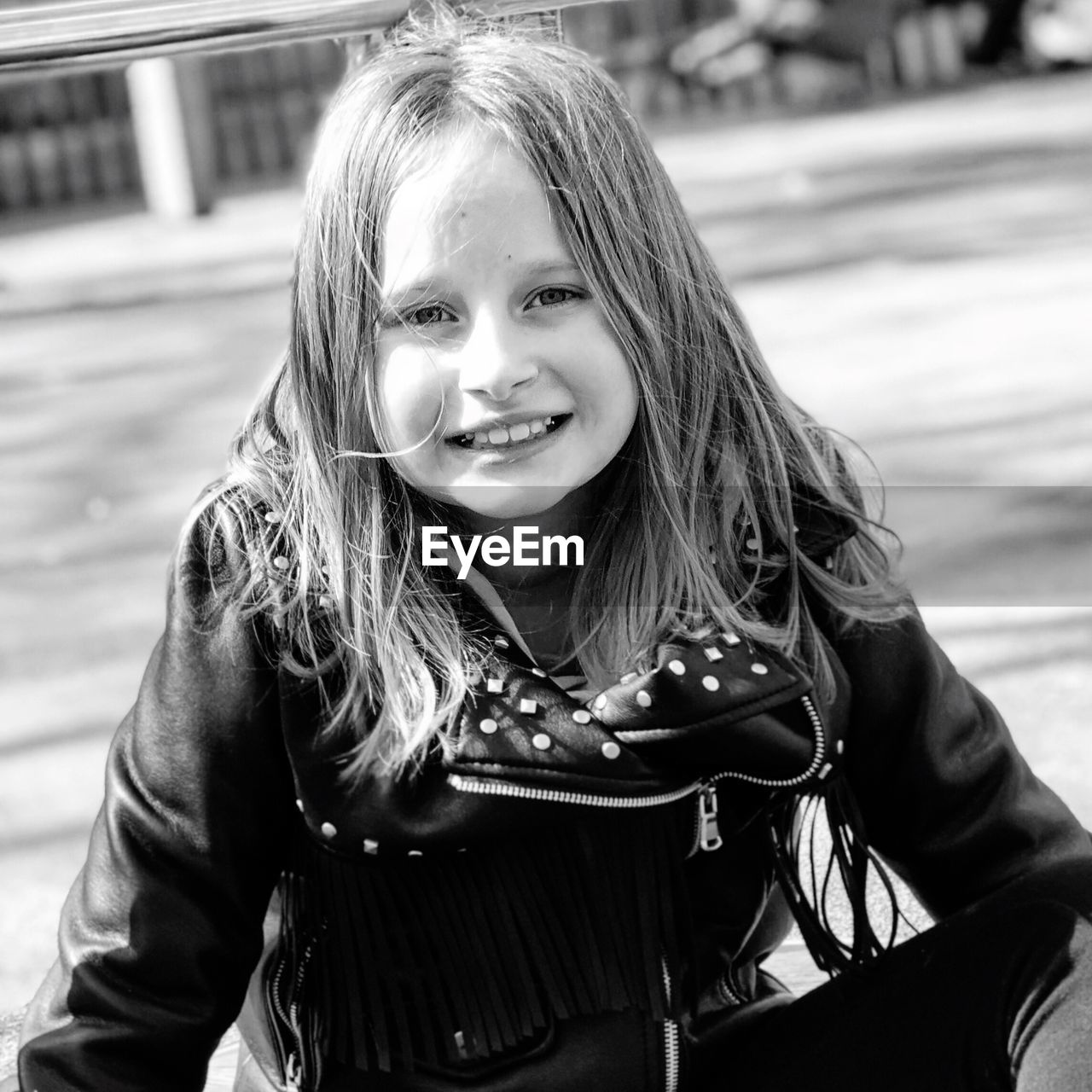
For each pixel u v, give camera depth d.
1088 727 3.03
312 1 1.66
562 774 1.34
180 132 12.06
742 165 12.09
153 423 6.54
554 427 1.39
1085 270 7.81
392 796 1.36
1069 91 14.48
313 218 1.40
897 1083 1.39
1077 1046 1.28
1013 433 5.39
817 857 2.25
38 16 1.65
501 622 1.41
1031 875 1.44
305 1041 1.43
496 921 1.38
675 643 1.40
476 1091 1.38
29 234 12.34
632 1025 1.40
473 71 1.38
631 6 16.45
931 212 9.63
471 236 1.34
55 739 3.64
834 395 6.14
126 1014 1.37
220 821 1.40
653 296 1.42
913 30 16.14
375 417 1.39
